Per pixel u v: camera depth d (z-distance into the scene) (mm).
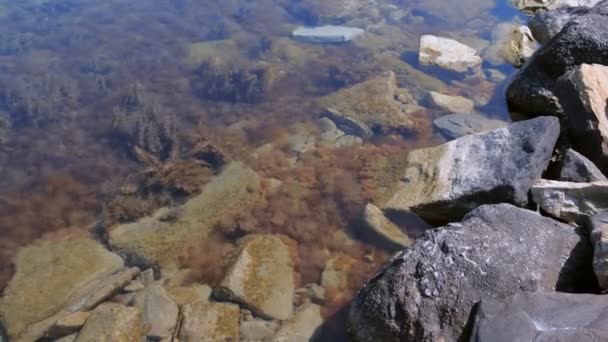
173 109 2580
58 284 1767
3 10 3775
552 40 2268
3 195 2146
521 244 1460
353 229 1895
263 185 2104
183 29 3443
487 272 1400
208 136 2357
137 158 2279
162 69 2963
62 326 1605
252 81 2725
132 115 2518
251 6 3766
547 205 1685
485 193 1779
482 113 2400
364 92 2600
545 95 2168
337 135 2361
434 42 3008
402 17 3516
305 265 1775
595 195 1624
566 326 1212
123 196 2080
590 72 2004
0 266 1850
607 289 1340
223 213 1983
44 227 2004
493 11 3508
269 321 1604
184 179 2119
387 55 2988
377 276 1514
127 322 1588
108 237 1938
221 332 1570
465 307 1355
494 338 1229
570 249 1463
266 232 1897
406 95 2598
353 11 3584
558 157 1953
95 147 2383
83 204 2096
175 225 1951
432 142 2256
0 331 1648
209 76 2852
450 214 1850
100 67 2994
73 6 3855
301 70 2885
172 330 1582
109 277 1785
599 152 1898
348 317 1520
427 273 1419
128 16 3658
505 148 1870
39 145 2410
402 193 1970
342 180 2092
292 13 3643
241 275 1704
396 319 1389
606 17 2242
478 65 2816
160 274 1785
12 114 2621
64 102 2688
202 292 1697
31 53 3164
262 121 2482
